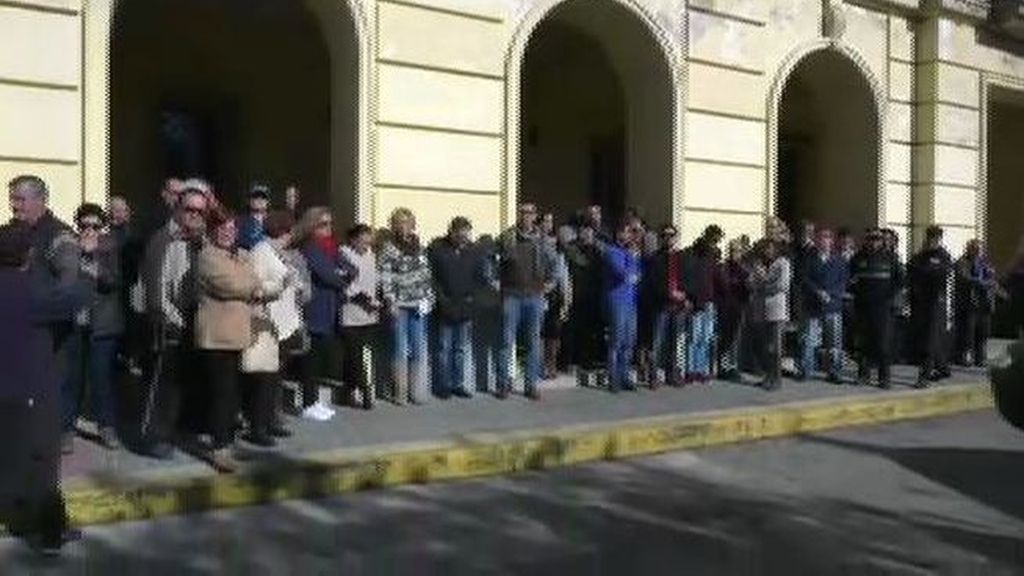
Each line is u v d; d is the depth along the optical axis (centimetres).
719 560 670
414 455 855
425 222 1150
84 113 940
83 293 693
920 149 1681
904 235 1675
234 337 802
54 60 925
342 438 916
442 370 1125
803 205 1716
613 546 694
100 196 948
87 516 713
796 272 1380
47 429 634
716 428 1040
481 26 1189
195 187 841
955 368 1541
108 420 860
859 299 1345
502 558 662
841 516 790
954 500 848
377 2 1109
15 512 682
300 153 1545
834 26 1551
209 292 804
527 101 1705
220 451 802
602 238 1280
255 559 651
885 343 1323
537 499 815
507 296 1132
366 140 1103
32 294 623
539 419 1027
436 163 1155
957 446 1072
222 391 806
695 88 1385
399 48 1125
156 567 633
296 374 1077
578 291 1270
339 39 1120
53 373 638
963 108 1712
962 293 1544
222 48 1488
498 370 1148
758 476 916
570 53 1683
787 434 1105
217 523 732
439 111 1157
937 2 1655
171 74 1462
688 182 1380
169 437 855
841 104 1659
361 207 1100
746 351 1383
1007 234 2116
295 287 907
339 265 1023
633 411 1088
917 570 666
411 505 789
